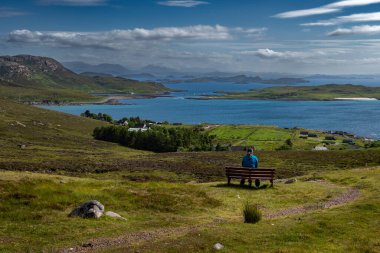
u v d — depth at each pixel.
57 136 199.75
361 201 27.48
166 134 198.62
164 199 27.73
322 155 111.25
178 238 18.25
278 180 48.62
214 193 32.31
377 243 17.75
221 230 19.67
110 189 30.12
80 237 18.56
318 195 32.00
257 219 22.16
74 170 79.75
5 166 78.19
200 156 120.81
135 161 101.38
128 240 18.44
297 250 16.62
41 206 24.09
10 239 17.78
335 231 19.75
